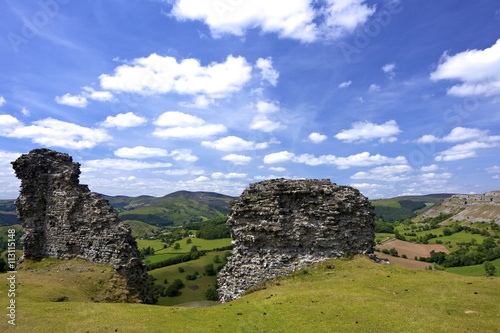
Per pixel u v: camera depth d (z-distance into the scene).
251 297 25.67
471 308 18.23
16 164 40.81
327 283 26.11
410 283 24.52
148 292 36.91
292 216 32.03
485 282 23.75
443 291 21.83
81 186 41.16
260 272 30.48
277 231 31.19
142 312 22.30
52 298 26.31
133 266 34.78
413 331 15.41
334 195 33.00
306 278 28.31
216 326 18.47
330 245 31.34
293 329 16.91
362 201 33.34
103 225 36.50
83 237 37.25
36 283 29.64
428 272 27.64
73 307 23.25
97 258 35.88
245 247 31.67
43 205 40.69
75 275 32.75
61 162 42.62
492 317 16.69
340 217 32.28
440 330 15.27
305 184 33.62
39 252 39.59
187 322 19.66
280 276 29.83
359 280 26.17
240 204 32.72
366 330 15.98
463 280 24.69
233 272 31.45
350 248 31.69
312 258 30.88
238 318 19.89
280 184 32.91
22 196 40.56
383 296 21.61
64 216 38.66
